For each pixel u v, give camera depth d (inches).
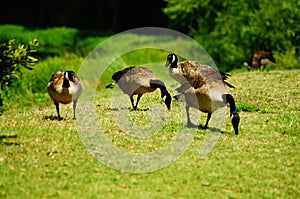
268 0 2743.6
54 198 830.5
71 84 1238.9
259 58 2305.6
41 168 947.3
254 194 866.1
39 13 4820.4
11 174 922.1
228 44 2834.6
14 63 1133.1
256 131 1192.8
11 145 1064.2
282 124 1256.2
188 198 839.1
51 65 2105.1
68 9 4827.8
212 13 3083.2
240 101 1498.5
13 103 1769.2
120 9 4842.5
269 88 1660.9
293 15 2659.9
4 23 4714.6
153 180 907.4
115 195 840.9
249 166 976.9
